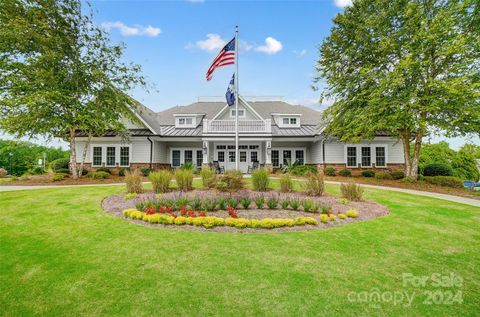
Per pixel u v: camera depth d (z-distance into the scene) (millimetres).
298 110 27500
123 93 18438
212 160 25000
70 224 6738
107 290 3592
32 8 15062
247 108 24422
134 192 11000
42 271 4145
